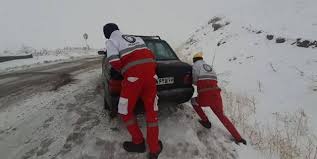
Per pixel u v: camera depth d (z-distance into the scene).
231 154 3.95
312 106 5.39
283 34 8.76
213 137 4.27
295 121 5.11
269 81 6.88
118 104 3.54
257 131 4.86
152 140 3.42
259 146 4.32
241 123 5.10
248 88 6.92
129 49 3.46
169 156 3.62
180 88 4.22
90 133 4.04
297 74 6.63
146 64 3.48
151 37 5.22
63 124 4.40
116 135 3.98
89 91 6.06
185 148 3.78
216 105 4.28
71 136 3.99
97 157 3.53
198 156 3.69
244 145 4.28
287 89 6.24
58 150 3.70
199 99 4.37
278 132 4.82
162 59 4.73
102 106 5.02
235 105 6.02
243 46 9.80
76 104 5.22
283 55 7.79
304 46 7.65
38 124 4.52
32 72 10.24
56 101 5.52
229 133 4.55
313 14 8.99
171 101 4.18
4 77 9.66
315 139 4.56
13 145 3.96
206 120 4.49
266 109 5.74
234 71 8.33
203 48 12.55
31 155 3.65
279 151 4.20
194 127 4.37
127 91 3.43
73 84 6.98
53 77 8.47
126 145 3.67
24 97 6.20
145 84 3.47
